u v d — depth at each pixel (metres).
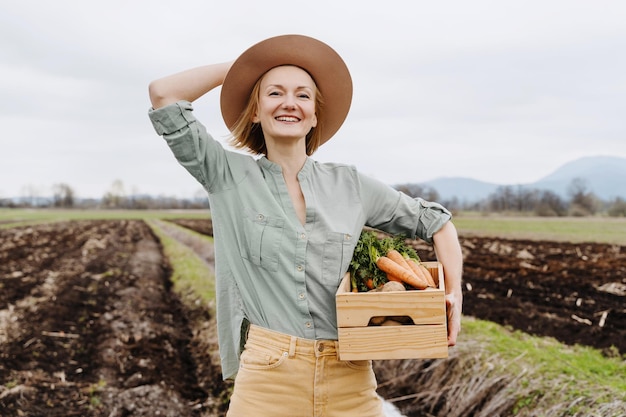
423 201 3.42
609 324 8.92
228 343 3.36
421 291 2.85
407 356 2.88
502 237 20.44
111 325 11.97
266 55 3.19
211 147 3.19
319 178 3.30
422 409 7.18
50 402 7.90
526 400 6.19
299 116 3.18
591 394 5.84
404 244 3.51
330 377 3.07
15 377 8.73
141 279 17.56
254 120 3.41
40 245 28.95
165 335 11.17
